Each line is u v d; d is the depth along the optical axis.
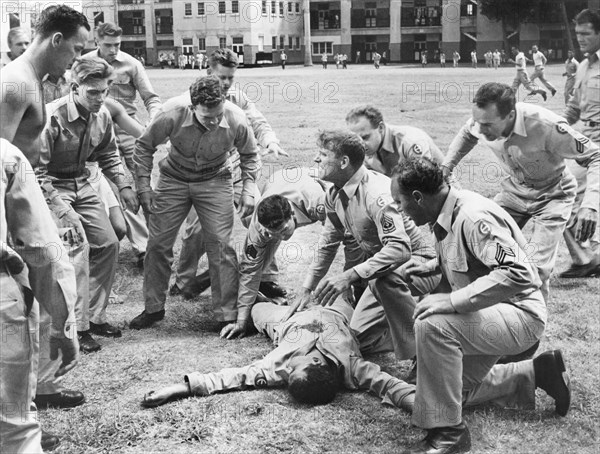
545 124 5.32
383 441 3.84
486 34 42.06
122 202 6.94
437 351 3.65
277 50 47.75
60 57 4.13
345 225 4.67
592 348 5.08
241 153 5.62
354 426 3.97
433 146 5.50
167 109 5.25
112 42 7.21
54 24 4.07
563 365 4.00
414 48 48.03
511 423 4.02
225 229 5.46
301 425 3.99
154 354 4.98
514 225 3.82
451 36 43.16
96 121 5.27
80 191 5.28
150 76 30.59
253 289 5.33
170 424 4.00
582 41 7.05
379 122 5.15
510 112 5.09
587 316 5.68
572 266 6.79
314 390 4.16
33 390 3.38
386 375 4.29
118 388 4.47
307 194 5.48
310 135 13.53
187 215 5.90
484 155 11.73
